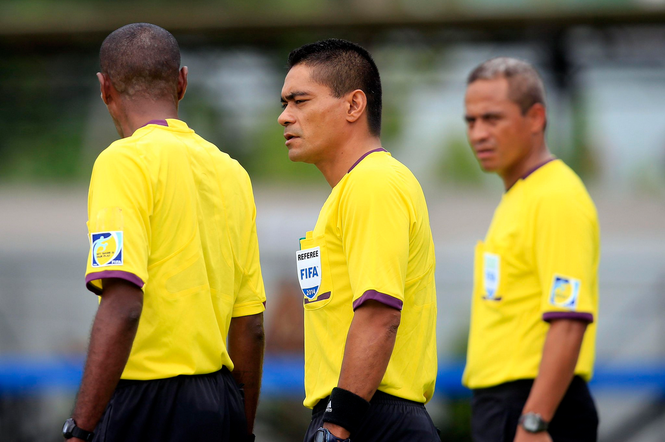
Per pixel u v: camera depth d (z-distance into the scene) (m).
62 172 49.91
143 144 8.53
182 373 8.55
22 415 25.09
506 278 11.44
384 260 7.95
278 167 48.28
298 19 33.50
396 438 8.30
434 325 9.05
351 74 8.73
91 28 34.31
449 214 35.34
